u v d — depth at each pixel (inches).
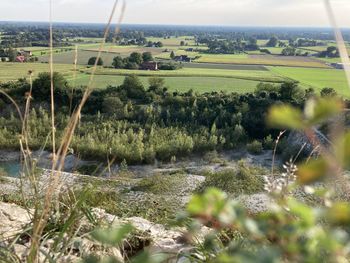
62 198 125.7
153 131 1717.5
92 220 120.5
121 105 1879.9
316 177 21.9
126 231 29.5
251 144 1587.1
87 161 1354.6
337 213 25.8
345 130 20.7
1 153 1385.3
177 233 143.6
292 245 27.1
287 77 3208.7
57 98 1467.8
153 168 1466.5
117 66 3120.1
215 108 1887.3
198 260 79.5
